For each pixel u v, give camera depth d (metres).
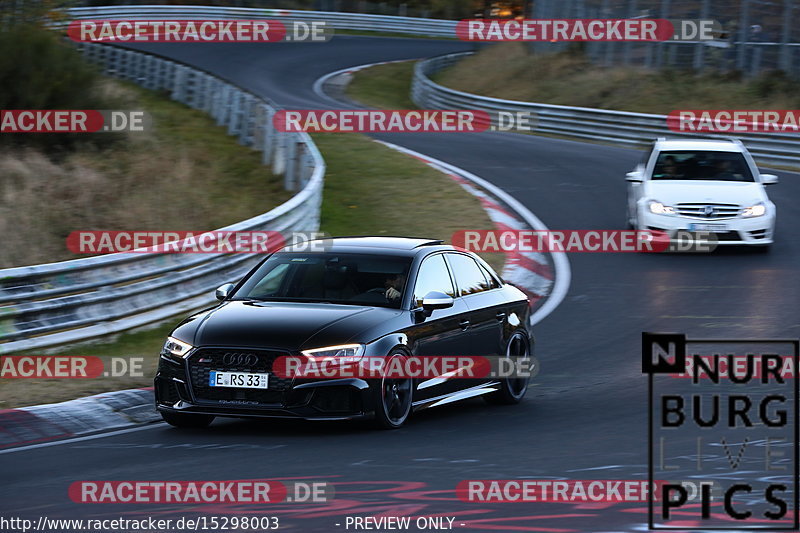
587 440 29.86
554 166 99.00
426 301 32.78
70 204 69.44
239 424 33.28
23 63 86.50
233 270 55.72
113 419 34.06
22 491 24.52
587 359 43.88
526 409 35.72
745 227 66.31
